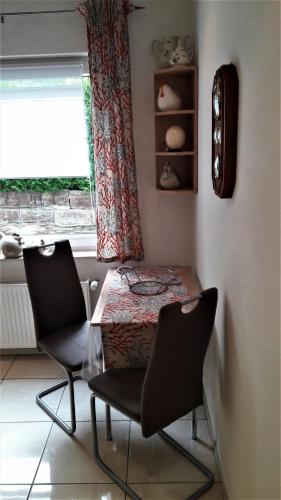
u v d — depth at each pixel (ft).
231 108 4.50
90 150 9.53
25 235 10.46
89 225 10.36
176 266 9.55
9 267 9.75
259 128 3.64
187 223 9.64
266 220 3.49
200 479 6.45
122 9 8.23
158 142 9.14
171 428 7.54
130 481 6.44
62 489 6.35
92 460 6.88
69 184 10.16
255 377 4.04
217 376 6.46
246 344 4.39
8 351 10.24
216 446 6.71
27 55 8.90
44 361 9.97
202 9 7.17
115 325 6.52
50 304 8.13
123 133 8.77
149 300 7.34
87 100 9.26
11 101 9.30
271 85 3.26
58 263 8.31
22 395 8.68
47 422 7.86
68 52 8.82
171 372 5.52
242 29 4.17
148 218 9.65
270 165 3.34
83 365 7.08
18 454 7.07
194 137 8.32
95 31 8.27
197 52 8.03
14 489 6.37
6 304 9.53
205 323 5.54
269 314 3.48
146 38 8.68
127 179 9.00
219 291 6.00
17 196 10.30
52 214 10.37
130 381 6.43
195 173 8.46
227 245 5.28
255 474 4.16
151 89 8.96
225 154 4.64
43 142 9.53
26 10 8.64
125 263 9.85
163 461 6.81
